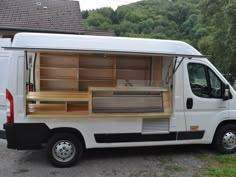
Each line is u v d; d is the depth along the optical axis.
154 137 5.64
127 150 6.32
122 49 5.25
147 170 5.11
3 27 17.36
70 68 5.97
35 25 18.17
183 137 5.79
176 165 5.38
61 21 19.08
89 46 5.12
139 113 5.45
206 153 6.14
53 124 5.17
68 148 5.26
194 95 5.80
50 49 4.79
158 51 5.43
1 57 5.56
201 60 5.88
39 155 5.92
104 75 6.18
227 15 21.58
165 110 5.61
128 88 5.48
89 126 5.30
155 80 6.03
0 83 5.52
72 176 4.81
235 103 6.07
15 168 5.16
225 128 6.06
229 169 5.09
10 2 19.56
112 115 5.33
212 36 26.41
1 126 5.49
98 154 6.02
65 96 5.26
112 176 4.83
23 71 5.06
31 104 5.12
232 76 24.25
